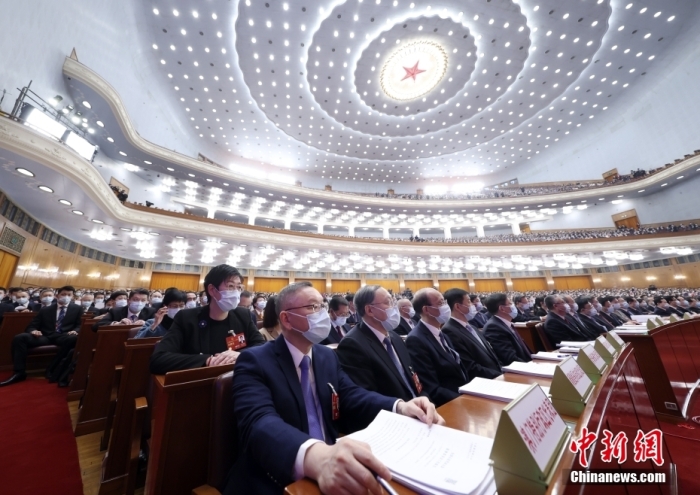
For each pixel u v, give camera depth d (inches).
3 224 256.8
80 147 252.4
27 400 116.2
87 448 80.9
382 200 716.0
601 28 495.2
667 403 95.4
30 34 256.2
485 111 661.3
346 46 510.6
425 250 628.1
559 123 706.8
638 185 603.5
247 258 576.4
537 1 453.7
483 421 35.4
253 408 35.8
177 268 568.1
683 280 571.5
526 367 60.5
